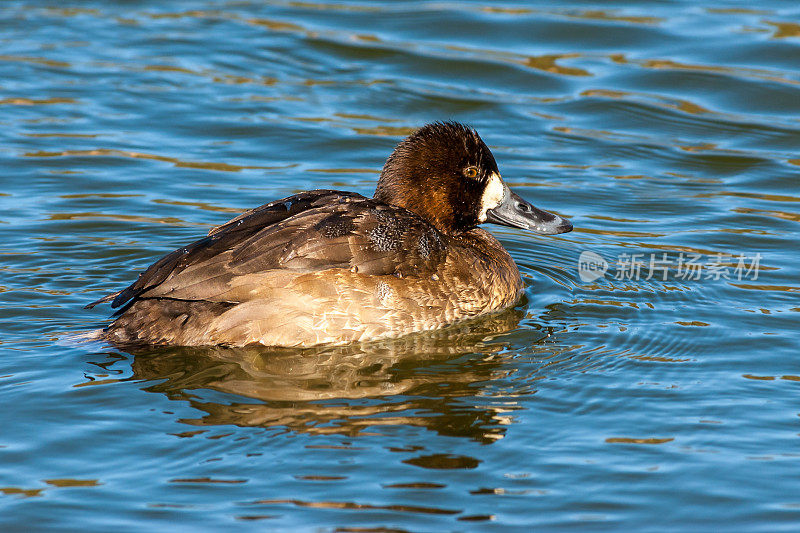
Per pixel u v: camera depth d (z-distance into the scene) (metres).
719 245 13.37
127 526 7.55
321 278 10.31
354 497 7.89
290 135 16.47
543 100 17.77
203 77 18.34
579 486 8.09
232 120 16.88
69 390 9.46
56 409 9.12
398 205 11.78
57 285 11.85
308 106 17.45
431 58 18.84
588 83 18.16
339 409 9.25
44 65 18.48
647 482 8.16
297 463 8.33
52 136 16.08
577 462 8.42
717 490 8.06
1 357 10.05
